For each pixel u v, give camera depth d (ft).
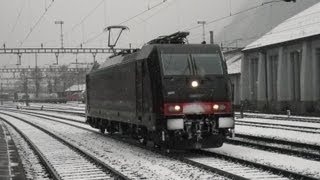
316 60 147.13
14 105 394.73
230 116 54.44
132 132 65.82
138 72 58.75
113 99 72.64
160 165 45.93
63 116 174.81
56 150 63.72
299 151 50.88
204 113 53.31
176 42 57.77
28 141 78.95
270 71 171.12
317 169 41.19
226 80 54.75
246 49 183.11
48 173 44.55
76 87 415.23
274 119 118.32
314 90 147.54
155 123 53.42
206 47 55.93
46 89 485.97
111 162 49.52
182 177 38.47
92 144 70.23
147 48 56.85
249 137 71.82
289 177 37.22
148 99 55.21
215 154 51.85
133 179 38.09
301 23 164.86
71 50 197.77
